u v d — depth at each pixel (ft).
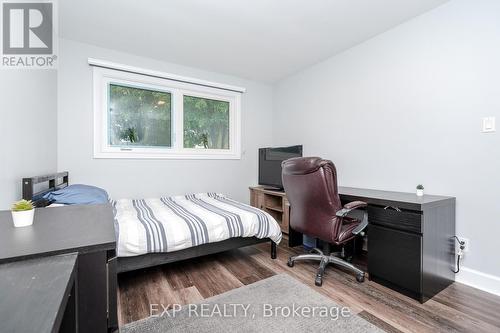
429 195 6.69
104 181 9.25
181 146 10.91
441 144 6.61
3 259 1.99
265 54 9.66
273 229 7.61
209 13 6.97
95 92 8.97
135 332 4.40
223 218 6.88
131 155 9.71
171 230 6.03
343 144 9.40
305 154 11.21
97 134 9.05
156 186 10.28
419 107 7.07
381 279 6.10
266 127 13.32
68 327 2.33
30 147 5.88
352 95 9.04
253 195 12.32
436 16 6.67
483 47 5.84
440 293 5.71
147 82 9.99
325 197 5.96
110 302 2.82
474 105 6.00
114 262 2.87
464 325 4.59
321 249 8.08
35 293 1.55
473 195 6.03
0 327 1.21
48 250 2.18
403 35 7.44
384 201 5.95
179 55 9.75
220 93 11.76
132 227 5.82
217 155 11.78
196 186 11.25
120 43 8.76
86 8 6.70
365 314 4.93
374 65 8.27
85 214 3.56
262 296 5.59
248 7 6.70
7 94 4.79
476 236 5.98
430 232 5.45
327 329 4.49
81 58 8.73
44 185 6.86
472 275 6.03
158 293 5.74
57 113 8.29
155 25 7.59
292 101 11.98
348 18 7.20
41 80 6.73
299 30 7.87
